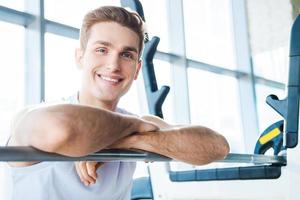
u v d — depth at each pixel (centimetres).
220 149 85
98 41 103
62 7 325
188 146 80
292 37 136
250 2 526
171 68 432
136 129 72
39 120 55
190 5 448
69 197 107
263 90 511
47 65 309
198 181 146
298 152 122
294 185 121
